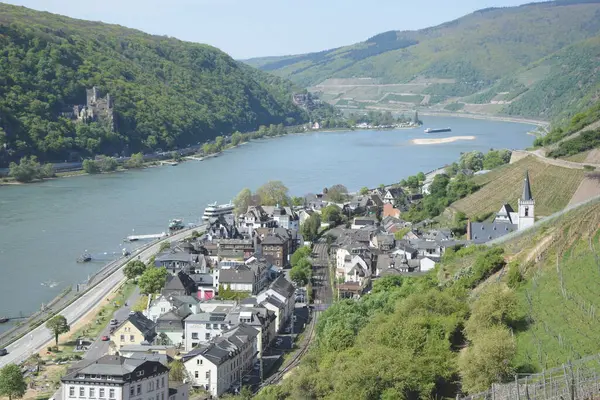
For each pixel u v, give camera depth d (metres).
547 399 175.25
